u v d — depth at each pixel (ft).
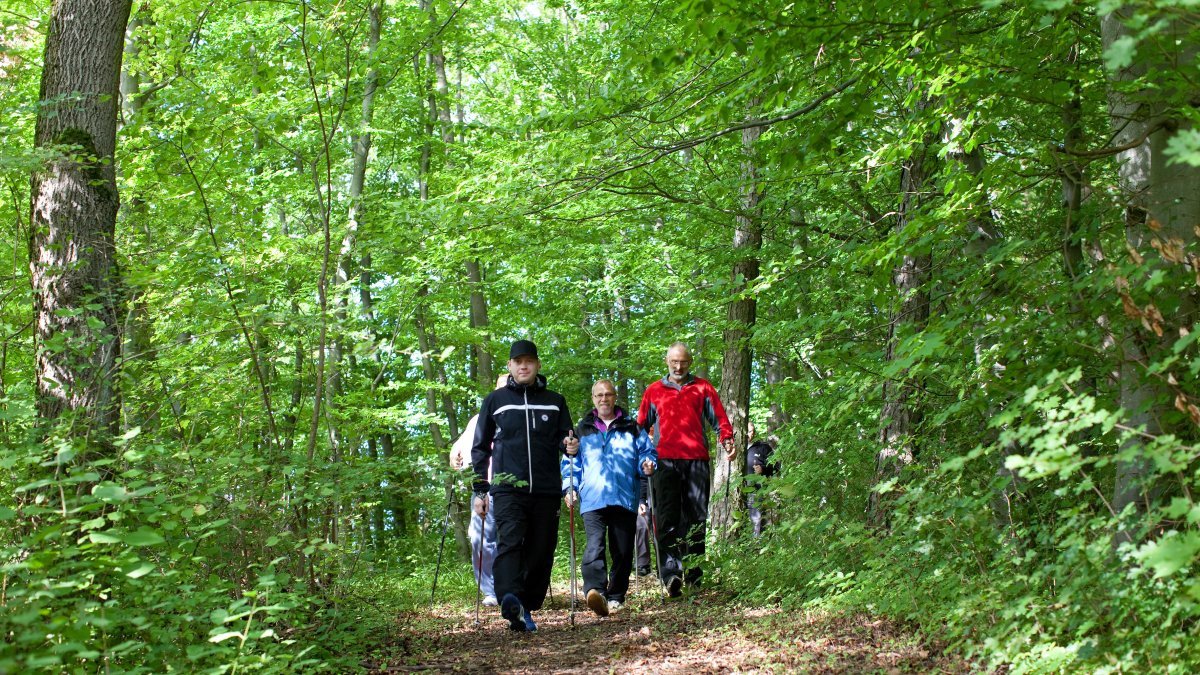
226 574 16.71
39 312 17.76
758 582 22.75
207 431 19.97
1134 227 13.55
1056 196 19.03
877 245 16.61
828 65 17.08
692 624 20.11
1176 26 10.69
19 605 10.54
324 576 19.89
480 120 55.98
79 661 11.81
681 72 22.24
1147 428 12.07
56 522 13.23
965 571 15.14
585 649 18.13
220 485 15.46
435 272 33.96
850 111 17.35
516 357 22.38
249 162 35.09
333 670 15.60
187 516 13.57
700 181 29.94
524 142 26.53
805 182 27.55
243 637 11.79
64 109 18.54
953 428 19.15
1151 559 7.89
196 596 13.05
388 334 45.91
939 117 17.29
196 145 23.48
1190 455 8.61
